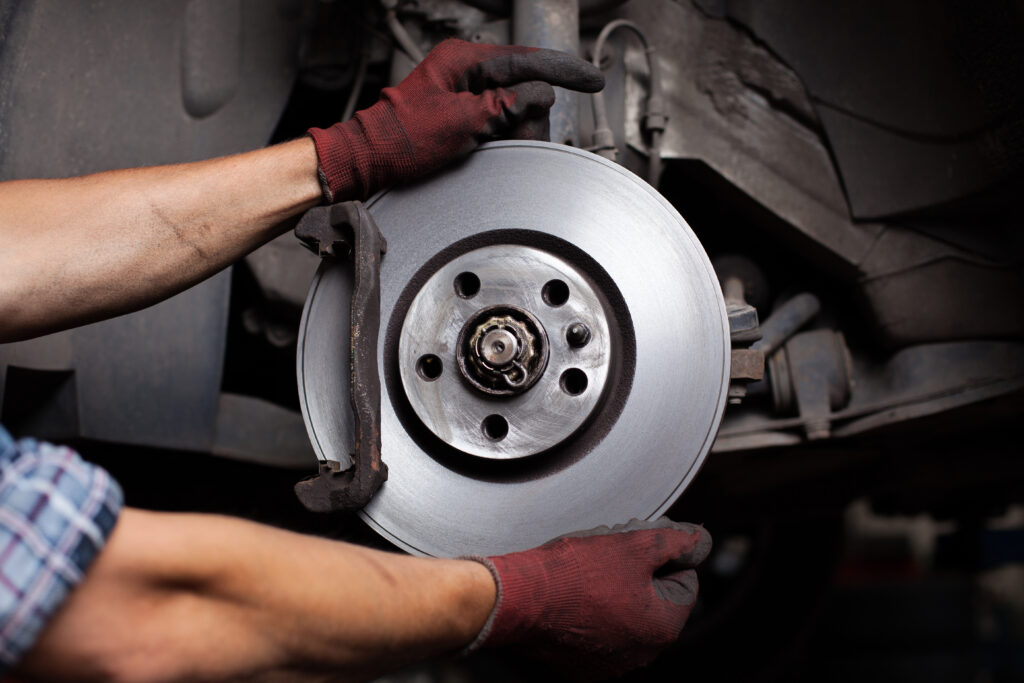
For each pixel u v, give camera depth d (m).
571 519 0.71
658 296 0.72
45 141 0.89
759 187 1.00
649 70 0.97
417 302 0.72
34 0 0.88
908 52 0.98
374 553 0.57
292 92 1.10
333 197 0.73
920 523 3.54
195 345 0.97
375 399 0.68
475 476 0.72
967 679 2.56
